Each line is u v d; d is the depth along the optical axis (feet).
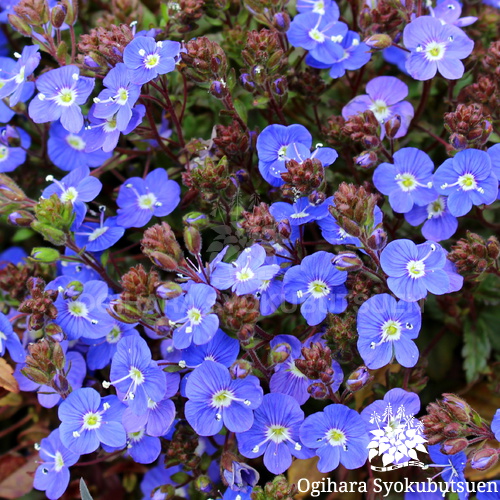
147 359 0.63
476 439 0.64
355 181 0.75
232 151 0.71
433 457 0.67
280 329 0.72
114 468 0.75
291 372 0.66
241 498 0.66
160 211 0.72
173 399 0.69
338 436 0.64
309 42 0.73
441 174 0.67
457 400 0.64
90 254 0.72
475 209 0.73
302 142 0.69
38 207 0.68
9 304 0.76
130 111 0.67
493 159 0.67
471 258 0.67
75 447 0.65
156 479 0.74
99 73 0.71
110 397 0.66
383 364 0.64
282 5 0.74
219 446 0.72
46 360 0.66
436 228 0.70
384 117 0.73
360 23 0.75
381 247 0.64
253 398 0.63
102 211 0.73
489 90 0.72
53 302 0.69
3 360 0.71
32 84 0.75
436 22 0.70
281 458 0.65
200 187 0.69
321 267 0.65
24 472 0.76
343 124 0.73
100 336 0.68
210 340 0.64
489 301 0.76
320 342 0.66
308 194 0.67
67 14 0.73
